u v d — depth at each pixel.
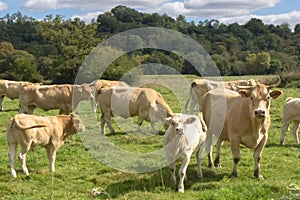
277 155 12.96
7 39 93.44
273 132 17.06
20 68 53.19
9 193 9.20
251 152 13.32
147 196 8.73
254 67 49.31
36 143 10.72
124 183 9.96
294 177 10.27
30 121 10.61
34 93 19.86
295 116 14.62
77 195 9.06
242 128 10.07
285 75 40.12
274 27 95.12
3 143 15.22
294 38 89.81
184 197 8.65
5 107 27.44
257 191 8.44
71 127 11.44
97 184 9.97
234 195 8.28
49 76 48.03
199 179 10.27
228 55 55.22
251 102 9.76
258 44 77.94
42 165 11.87
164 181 10.03
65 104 20.23
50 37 48.38
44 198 8.78
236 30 80.75
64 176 10.65
